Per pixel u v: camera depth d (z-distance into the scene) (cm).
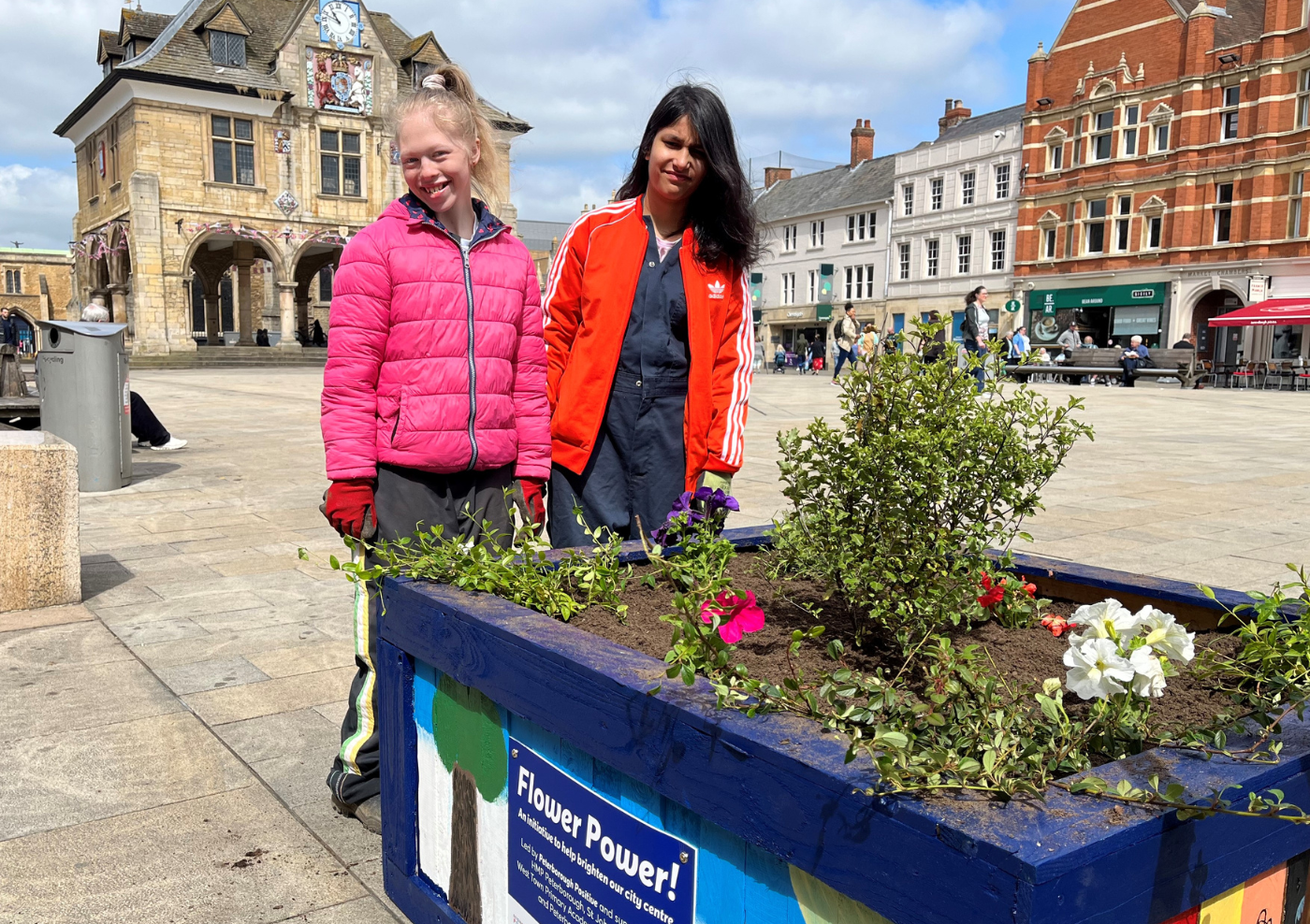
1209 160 3294
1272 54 3092
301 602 441
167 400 1585
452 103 230
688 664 135
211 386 1980
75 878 218
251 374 2566
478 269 240
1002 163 3962
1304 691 145
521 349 254
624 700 139
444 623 181
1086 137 3641
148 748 287
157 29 3447
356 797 246
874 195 4603
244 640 387
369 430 233
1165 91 3400
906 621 185
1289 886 125
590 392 269
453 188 234
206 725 304
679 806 135
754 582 238
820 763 112
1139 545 546
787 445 213
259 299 5128
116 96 3194
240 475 802
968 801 105
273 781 268
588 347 270
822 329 5066
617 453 275
